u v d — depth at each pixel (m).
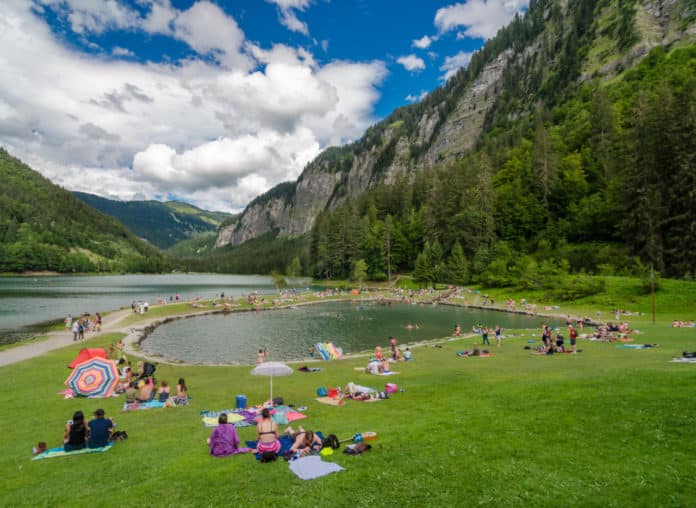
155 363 33.53
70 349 38.19
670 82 116.75
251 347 45.53
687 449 10.38
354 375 26.11
